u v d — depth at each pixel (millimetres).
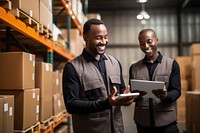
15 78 2400
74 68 2234
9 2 2115
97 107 2037
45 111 3148
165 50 12297
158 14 12453
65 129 4938
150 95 2568
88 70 2246
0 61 2420
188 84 8438
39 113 3033
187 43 12141
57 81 3994
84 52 2334
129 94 1971
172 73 2867
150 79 2959
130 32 12477
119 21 12555
